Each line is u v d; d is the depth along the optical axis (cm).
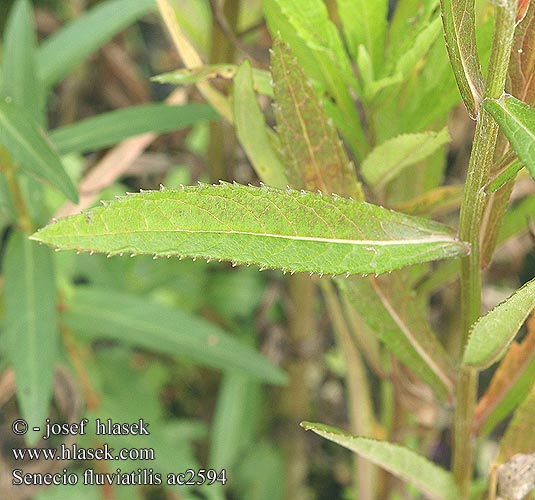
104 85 70
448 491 35
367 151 38
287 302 58
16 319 45
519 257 59
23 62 48
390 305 35
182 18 49
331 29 33
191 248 27
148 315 51
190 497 61
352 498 67
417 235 29
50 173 39
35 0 73
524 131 25
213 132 53
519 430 35
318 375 69
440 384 36
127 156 50
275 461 64
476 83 27
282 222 27
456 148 56
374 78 36
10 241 46
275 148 38
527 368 36
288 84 32
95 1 68
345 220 28
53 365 45
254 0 52
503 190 31
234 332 64
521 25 29
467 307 32
